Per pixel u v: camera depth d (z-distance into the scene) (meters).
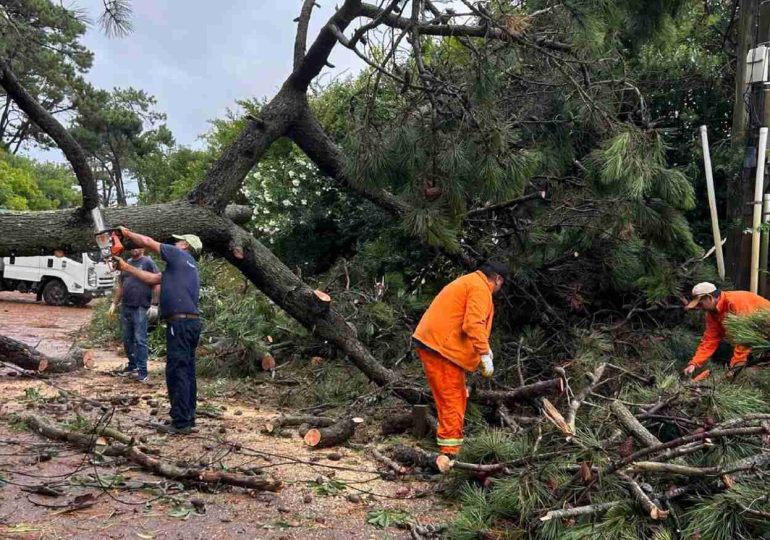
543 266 6.45
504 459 3.99
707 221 7.66
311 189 11.45
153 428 5.15
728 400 3.83
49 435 4.76
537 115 5.96
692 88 8.16
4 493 3.71
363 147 5.13
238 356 7.30
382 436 5.30
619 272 6.23
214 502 3.78
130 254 7.48
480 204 6.44
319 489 4.04
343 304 7.34
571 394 4.54
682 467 3.18
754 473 3.13
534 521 3.28
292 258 11.88
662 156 5.10
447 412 4.47
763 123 6.77
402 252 8.32
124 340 7.43
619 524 3.06
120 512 3.54
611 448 3.66
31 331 11.48
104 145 39.28
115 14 5.37
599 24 5.00
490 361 4.41
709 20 9.52
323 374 6.75
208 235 5.99
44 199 34.22
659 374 4.75
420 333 4.54
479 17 4.89
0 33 5.04
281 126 6.25
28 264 16.73
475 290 4.45
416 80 5.39
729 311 5.08
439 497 4.05
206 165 17.36
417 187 5.17
